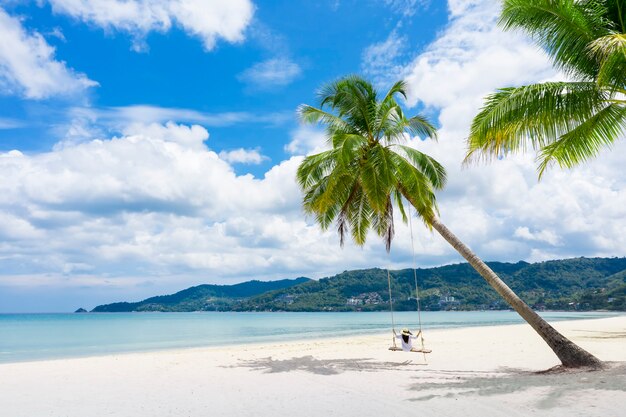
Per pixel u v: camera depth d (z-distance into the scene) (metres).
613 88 9.85
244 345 28.53
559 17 10.08
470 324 58.16
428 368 13.45
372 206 13.11
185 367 15.02
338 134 14.05
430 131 14.21
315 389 10.26
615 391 8.01
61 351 29.20
